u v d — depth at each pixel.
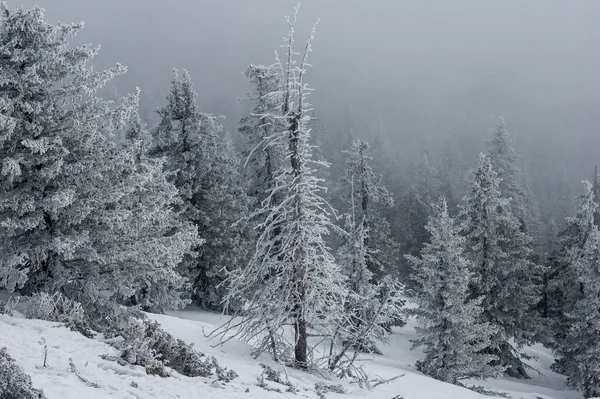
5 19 14.20
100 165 15.74
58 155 14.57
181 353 10.41
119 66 15.62
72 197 14.23
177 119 30.69
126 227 16.06
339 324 16.41
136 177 16.25
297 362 15.86
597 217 40.31
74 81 15.24
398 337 36.97
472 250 31.70
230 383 9.52
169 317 21.83
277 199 29.14
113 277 16.19
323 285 15.77
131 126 25.45
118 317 16.19
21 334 8.95
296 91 15.31
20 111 14.57
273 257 15.78
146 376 8.09
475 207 31.95
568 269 31.73
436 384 21.06
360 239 28.39
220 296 31.36
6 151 14.40
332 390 13.46
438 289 26.55
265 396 9.11
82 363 7.82
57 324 10.38
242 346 17.48
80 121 15.09
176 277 17.53
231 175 33.72
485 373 26.58
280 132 15.60
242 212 31.80
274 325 15.78
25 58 14.30
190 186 29.78
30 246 14.73
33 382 6.14
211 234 31.28
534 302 31.38
